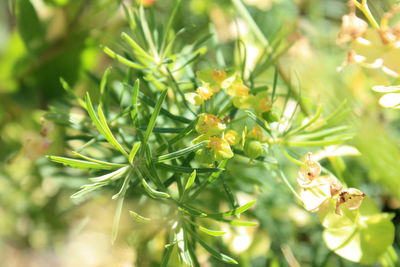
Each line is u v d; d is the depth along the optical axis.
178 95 0.27
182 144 0.27
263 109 0.25
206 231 0.23
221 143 0.23
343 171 0.27
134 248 0.27
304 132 0.26
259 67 0.28
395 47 0.25
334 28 0.33
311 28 0.32
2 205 0.36
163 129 0.24
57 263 0.51
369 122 0.27
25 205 0.35
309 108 0.29
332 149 0.27
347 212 0.25
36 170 0.33
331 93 0.28
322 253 0.30
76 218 0.32
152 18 0.27
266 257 0.30
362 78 0.30
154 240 0.28
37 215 0.34
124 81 0.26
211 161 0.23
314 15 0.32
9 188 0.35
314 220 0.31
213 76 0.24
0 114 0.36
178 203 0.24
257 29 0.30
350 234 0.26
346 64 0.26
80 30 0.36
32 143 0.28
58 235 0.35
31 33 0.35
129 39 0.25
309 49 0.31
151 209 0.28
